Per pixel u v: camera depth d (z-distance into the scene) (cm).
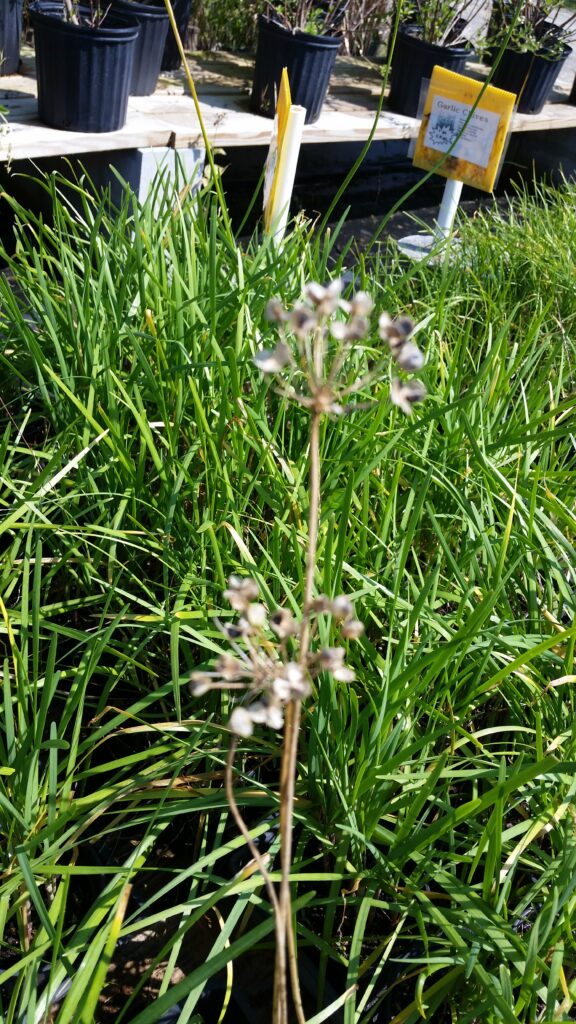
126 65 129
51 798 40
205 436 57
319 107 166
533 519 56
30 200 150
